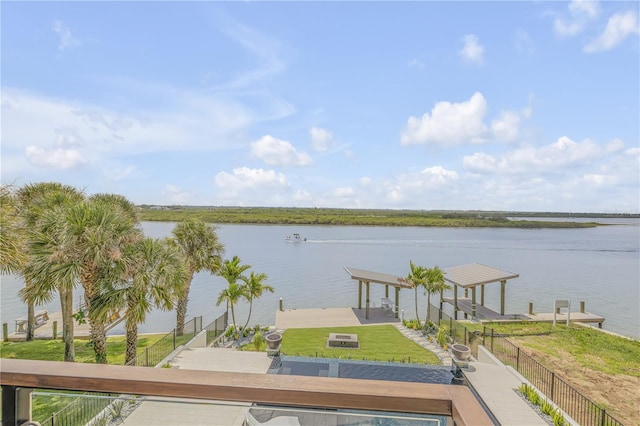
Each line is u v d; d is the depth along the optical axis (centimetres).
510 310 2314
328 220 10969
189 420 250
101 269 905
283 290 2881
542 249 5462
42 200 1205
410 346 1409
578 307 2403
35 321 1576
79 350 1272
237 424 228
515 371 1009
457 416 137
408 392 147
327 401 149
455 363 1042
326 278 3312
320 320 1898
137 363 961
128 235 956
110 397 195
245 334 1584
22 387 160
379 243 6128
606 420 759
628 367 1154
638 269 3816
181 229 1498
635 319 2148
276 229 9200
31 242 884
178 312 1418
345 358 1206
